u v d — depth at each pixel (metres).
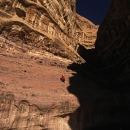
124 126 14.64
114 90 20.92
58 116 10.56
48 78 14.55
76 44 35.66
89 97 13.55
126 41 23.62
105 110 13.95
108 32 28.97
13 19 19.14
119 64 24.38
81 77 18.81
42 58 19.52
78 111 11.69
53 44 23.28
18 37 19.03
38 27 22.92
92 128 12.29
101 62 30.36
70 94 12.69
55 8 29.81
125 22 23.92
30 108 9.65
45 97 10.82
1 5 18.84
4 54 15.46
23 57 17.09
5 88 9.73
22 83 11.41
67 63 22.28
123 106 15.72
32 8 22.64
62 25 31.81
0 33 17.19
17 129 8.77
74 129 10.91
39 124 9.56
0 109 8.65
